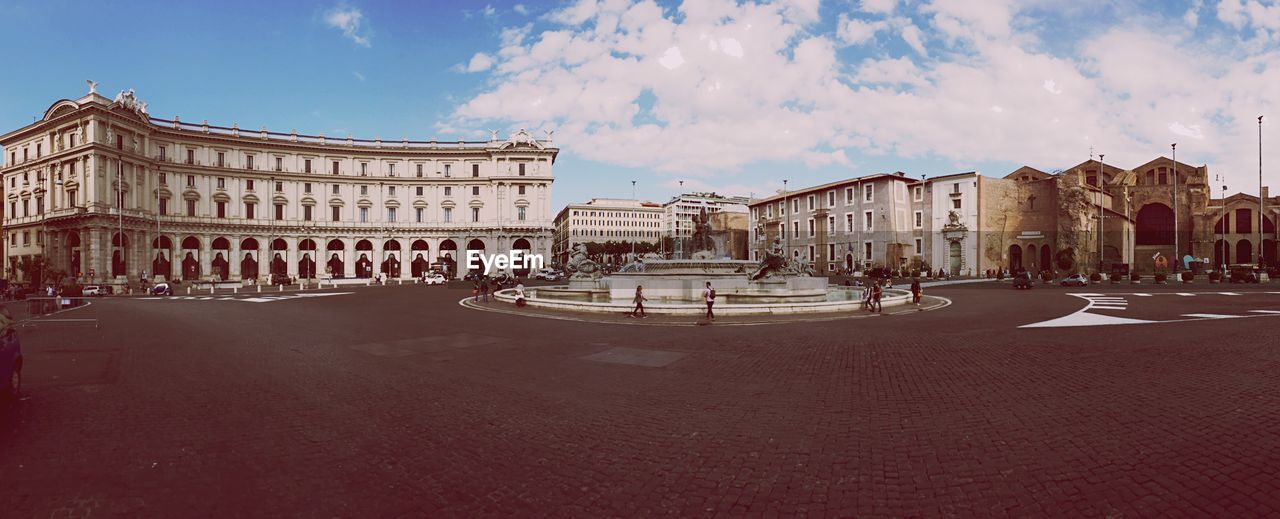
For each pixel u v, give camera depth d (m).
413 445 6.75
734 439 6.92
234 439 6.99
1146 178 82.62
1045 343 14.23
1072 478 5.56
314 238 96.38
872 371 10.98
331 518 4.86
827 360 12.24
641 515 4.92
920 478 5.66
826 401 8.70
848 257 84.56
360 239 99.81
